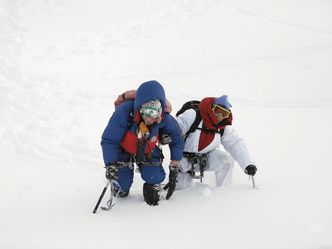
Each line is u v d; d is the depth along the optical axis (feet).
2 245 15.35
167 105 18.26
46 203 19.12
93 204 18.98
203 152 20.49
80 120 30.07
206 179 22.71
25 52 43.29
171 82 39.11
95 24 53.93
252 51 47.32
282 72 41.52
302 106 34.24
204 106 19.61
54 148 25.94
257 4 64.75
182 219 17.35
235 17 58.23
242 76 40.70
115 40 49.03
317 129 29.78
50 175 22.52
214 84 38.88
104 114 31.50
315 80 39.60
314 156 25.38
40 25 51.88
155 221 17.21
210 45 49.03
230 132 20.54
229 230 16.43
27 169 23.08
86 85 36.76
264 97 36.22
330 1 70.13
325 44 49.03
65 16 55.67
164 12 58.95
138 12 58.85
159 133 18.60
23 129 27.68
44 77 35.99
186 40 50.55
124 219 17.38
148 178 18.71
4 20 50.93
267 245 15.33
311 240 15.56
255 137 28.50
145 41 49.70
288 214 17.48
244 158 20.21
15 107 30.14
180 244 15.39
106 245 15.25
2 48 43.11
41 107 30.83
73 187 21.08
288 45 49.01
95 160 24.70
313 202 18.45
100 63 42.83
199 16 58.03
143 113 17.28
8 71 35.83
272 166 24.07
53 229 16.51
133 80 39.14
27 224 16.99
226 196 19.22
